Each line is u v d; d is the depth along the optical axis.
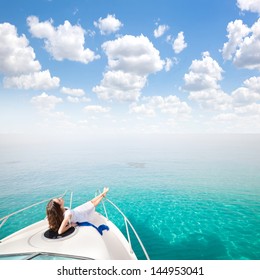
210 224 14.49
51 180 31.72
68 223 3.78
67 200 21.61
